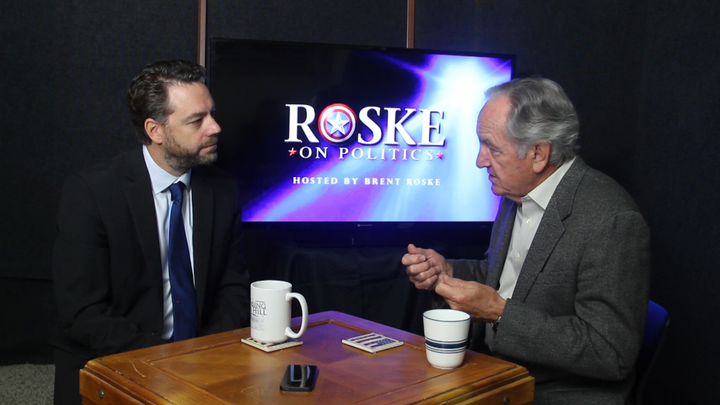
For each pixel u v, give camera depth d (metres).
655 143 2.70
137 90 1.55
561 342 1.23
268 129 2.43
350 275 2.37
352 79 2.48
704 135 2.37
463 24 2.85
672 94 2.58
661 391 2.57
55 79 2.63
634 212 1.30
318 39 2.76
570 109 1.39
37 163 2.65
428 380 0.97
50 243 2.69
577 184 1.38
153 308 1.58
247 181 2.43
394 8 2.80
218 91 2.37
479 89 2.58
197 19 2.69
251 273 2.49
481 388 0.96
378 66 2.49
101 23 2.63
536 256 1.37
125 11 2.64
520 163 1.39
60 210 1.54
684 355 2.44
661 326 1.41
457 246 2.78
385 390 0.92
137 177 1.58
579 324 1.26
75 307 1.47
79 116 2.66
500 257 1.56
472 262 1.72
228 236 1.73
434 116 2.56
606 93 2.90
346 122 2.49
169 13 2.67
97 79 2.65
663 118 2.65
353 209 2.54
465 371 1.02
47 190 2.67
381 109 2.51
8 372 2.60
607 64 2.89
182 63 1.58
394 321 2.42
